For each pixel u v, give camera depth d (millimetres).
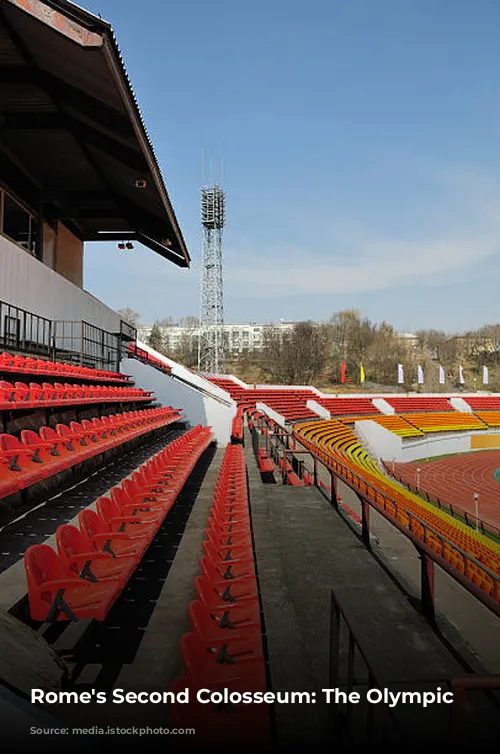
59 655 2895
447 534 12156
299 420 31266
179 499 7906
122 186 16984
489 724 2904
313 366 73625
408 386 76562
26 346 11883
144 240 22703
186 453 9289
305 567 5605
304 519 7652
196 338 94688
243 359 87812
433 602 4332
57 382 10422
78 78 10852
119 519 4629
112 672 3016
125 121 12023
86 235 22125
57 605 3012
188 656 2549
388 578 5293
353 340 88500
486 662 4457
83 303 16375
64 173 16656
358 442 32906
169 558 5156
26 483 4625
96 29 8938
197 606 3135
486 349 98500
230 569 4199
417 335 108000
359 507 13234
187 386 17812
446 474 28844
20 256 11688
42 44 10016
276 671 3344
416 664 3623
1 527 4785
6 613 2857
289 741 2607
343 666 3477
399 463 33062
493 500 21812
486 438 41375
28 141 14531
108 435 8328
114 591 3332
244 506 5965
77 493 6383
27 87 12055
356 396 44469
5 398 6387
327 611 4449
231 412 17453
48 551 3301
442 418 43344
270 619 4152
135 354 20078
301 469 12672
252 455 12703
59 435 6570
